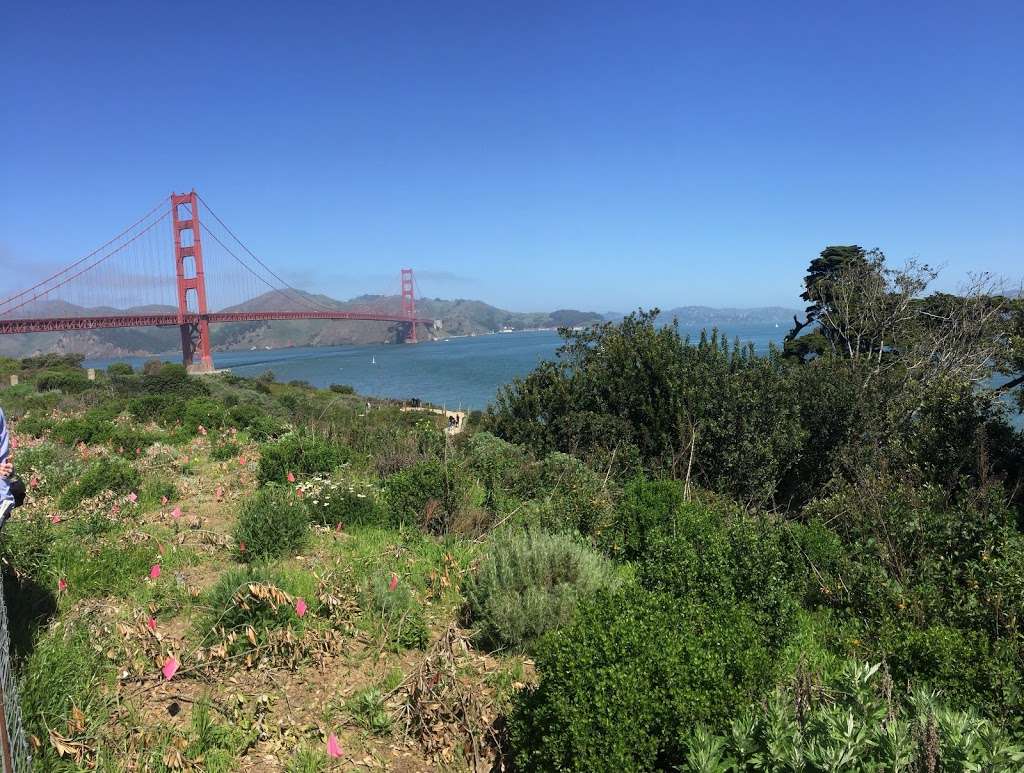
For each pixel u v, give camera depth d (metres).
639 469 7.71
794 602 4.26
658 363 8.66
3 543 4.31
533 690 3.18
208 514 6.49
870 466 6.96
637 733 2.59
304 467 7.64
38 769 2.55
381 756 3.00
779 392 7.95
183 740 2.88
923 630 3.98
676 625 3.08
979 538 4.85
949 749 2.29
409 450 8.68
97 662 3.38
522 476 7.37
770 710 2.58
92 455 8.79
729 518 5.92
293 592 4.38
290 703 3.30
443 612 4.43
